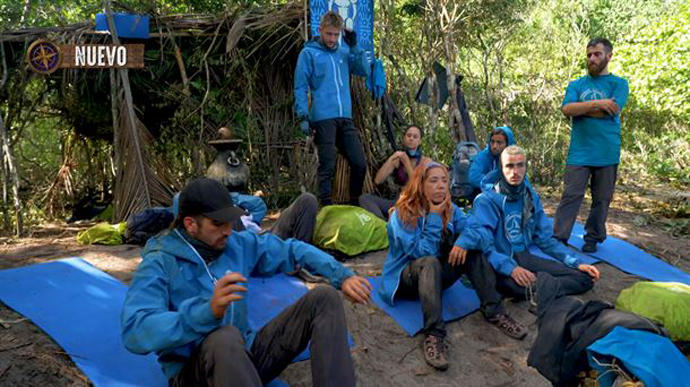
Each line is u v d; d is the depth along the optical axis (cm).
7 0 614
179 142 547
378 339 291
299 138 570
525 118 816
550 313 181
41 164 652
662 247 455
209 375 171
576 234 457
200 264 192
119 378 233
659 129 937
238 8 520
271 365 201
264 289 322
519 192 339
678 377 146
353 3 518
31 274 328
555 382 176
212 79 543
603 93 398
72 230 478
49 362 239
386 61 666
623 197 650
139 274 183
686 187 706
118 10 507
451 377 266
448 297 334
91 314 283
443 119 745
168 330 163
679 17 927
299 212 363
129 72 511
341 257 393
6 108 488
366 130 556
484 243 307
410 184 311
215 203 186
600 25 1175
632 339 154
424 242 304
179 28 514
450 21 618
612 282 374
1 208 477
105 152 601
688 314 281
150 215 414
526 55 918
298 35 536
